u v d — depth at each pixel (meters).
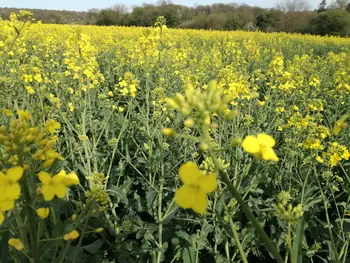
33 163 1.96
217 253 3.41
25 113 1.88
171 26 44.28
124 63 10.05
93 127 4.74
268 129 5.38
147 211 4.11
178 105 1.33
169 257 3.72
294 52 19.44
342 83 6.05
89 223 3.67
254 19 44.97
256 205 3.59
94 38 17.72
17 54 8.30
